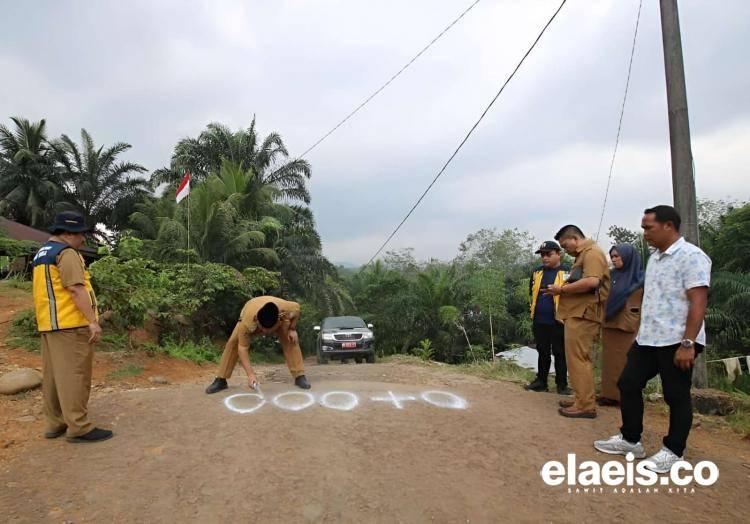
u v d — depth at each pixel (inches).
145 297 300.0
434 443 159.6
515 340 932.6
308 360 705.0
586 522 115.6
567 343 188.4
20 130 1190.3
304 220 984.9
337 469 138.8
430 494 126.6
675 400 139.6
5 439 155.1
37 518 111.6
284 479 132.2
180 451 148.9
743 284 574.6
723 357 538.3
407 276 1183.6
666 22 253.8
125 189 1244.5
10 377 200.4
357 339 521.7
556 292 184.7
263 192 858.1
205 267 519.8
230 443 154.9
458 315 871.7
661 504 123.7
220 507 118.3
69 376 149.6
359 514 116.9
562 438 164.9
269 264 748.0
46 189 1134.4
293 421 175.5
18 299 357.7
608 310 200.7
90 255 842.2
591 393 184.9
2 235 569.0
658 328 141.3
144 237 820.6
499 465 144.4
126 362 273.1
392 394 216.5
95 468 136.6
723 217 779.4
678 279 139.3
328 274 940.6
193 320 477.1
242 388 222.2
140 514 114.8
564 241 191.8
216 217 666.2
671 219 142.3
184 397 203.8
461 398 214.1
